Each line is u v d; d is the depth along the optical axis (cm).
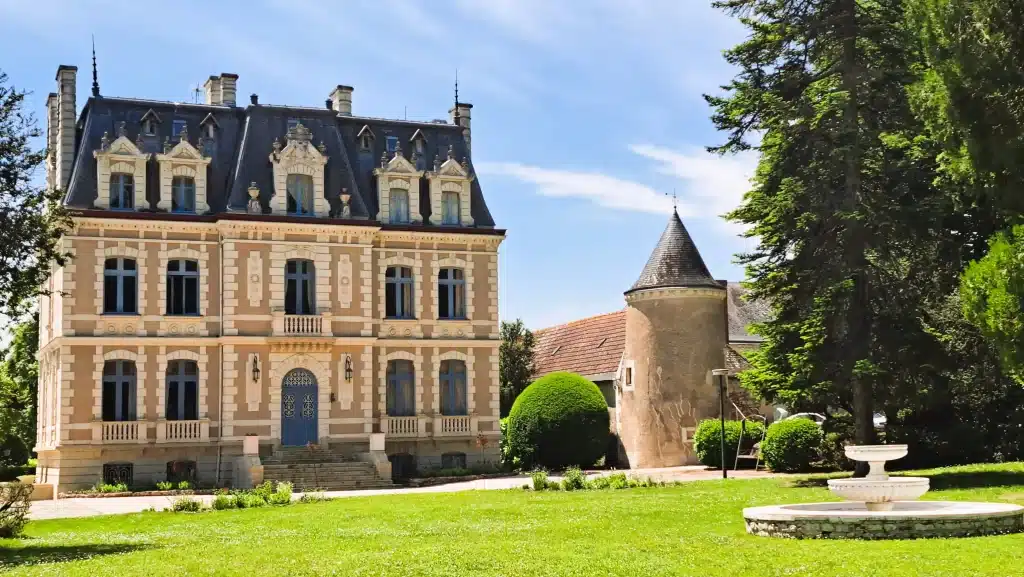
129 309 3972
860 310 3003
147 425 3909
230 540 2075
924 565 1470
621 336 5222
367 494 3366
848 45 3070
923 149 2873
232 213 4012
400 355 4356
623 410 4706
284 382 4109
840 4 3083
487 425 4475
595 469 4528
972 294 2127
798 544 1739
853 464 3666
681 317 4494
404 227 4369
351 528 2270
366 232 4253
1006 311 2034
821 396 3089
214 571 1609
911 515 1755
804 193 3052
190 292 4056
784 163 3159
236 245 4053
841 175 3108
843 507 2084
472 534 2070
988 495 2461
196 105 4266
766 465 3875
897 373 2952
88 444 3825
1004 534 1756
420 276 4425
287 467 3850
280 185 4144
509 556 1689
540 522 2267
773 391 3125
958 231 3114
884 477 1955
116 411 3922
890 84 3059
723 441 3450
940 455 3519
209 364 4031
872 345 2956
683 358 4472
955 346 3147
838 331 3008
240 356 4034
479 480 3981
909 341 2950
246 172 4150
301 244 4153
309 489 3684
